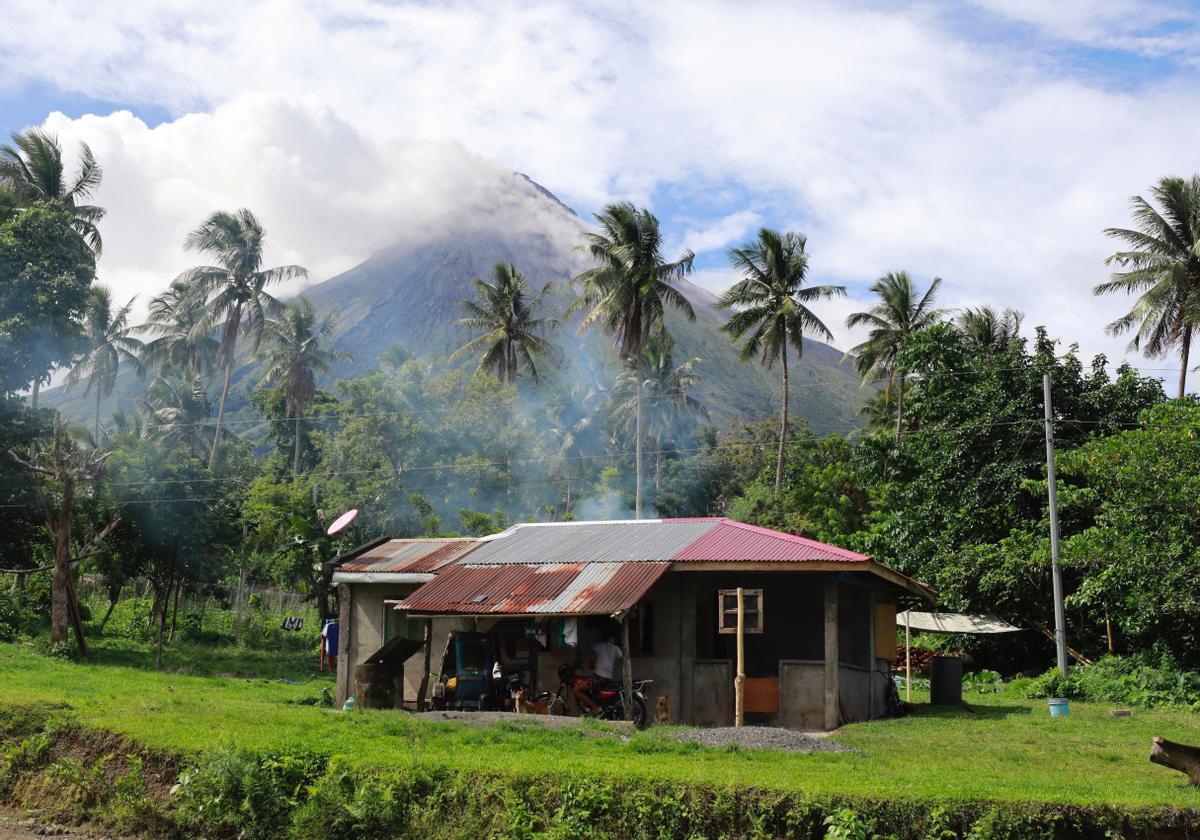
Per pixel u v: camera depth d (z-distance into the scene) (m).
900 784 11.17
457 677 18.61
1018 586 30.89
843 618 21.12
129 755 13.47
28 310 33.09
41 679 21.80
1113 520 27.20
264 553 41.66
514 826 10.95
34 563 38.81
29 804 13.68
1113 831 10.21
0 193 38.25
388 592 22.30
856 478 40.81
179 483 35.88
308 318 69.25
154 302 67.94
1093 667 27.34
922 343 36.28
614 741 14.28
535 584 19.19
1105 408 34.12
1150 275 42.03
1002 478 32.91
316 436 55.69
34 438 33.34
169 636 39.53
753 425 74.94
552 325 62.09
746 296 51.69
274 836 11.70
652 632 19.61
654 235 47.78
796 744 14.55
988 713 20.97
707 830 10.76
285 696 22.22
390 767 11.93
